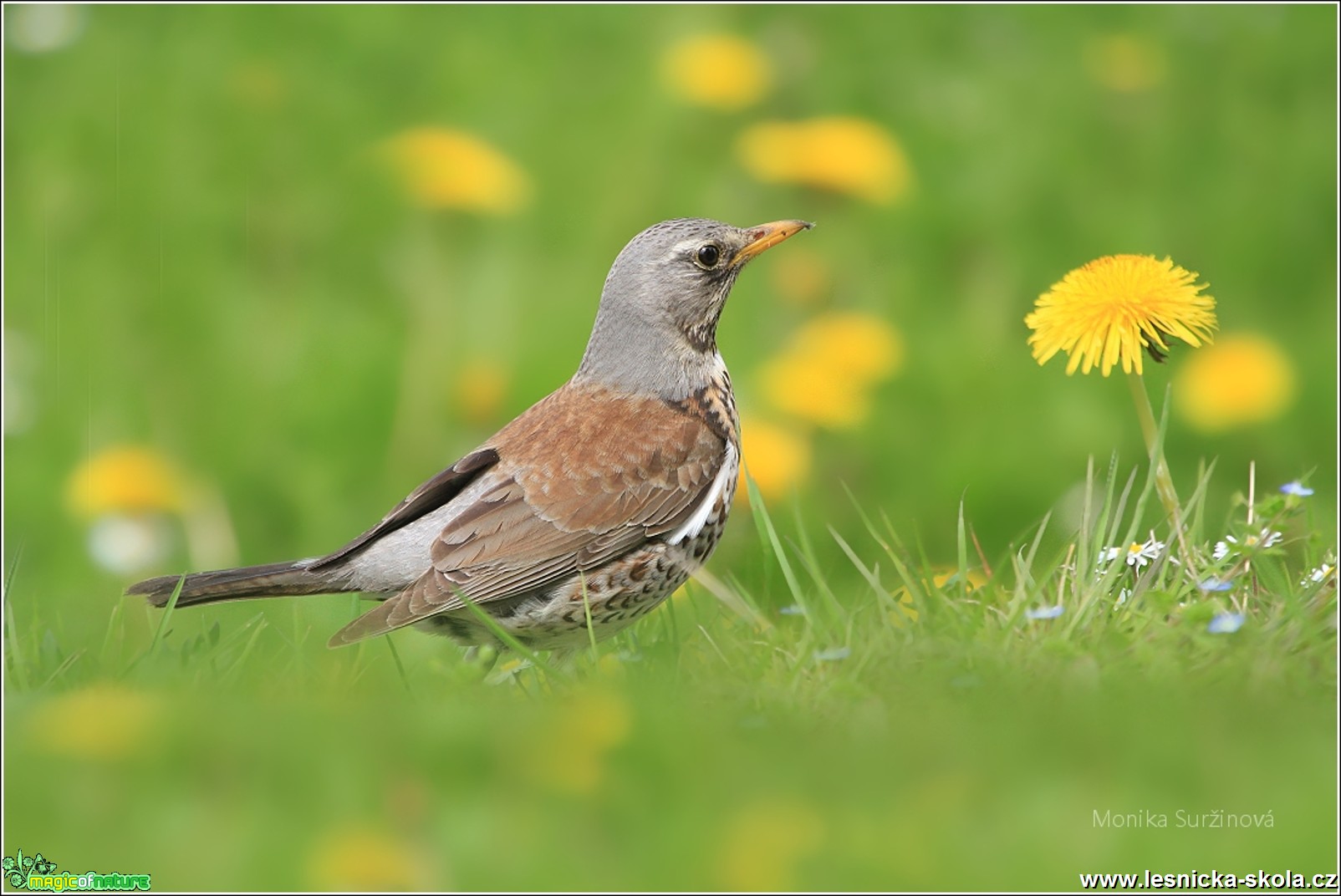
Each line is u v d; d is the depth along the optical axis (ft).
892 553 31.99
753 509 33.37
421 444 49.75
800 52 61.93
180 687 29.22
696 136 59.06
